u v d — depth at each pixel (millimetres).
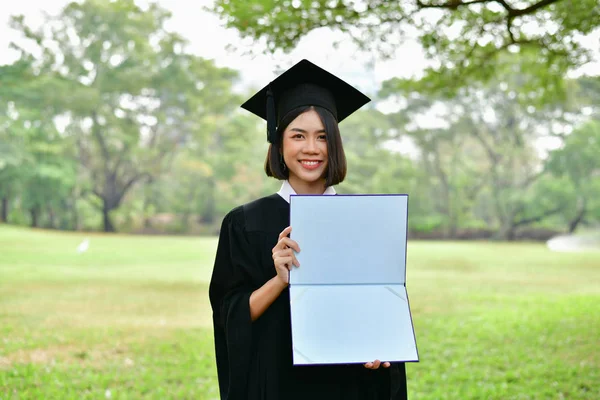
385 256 2207
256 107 2682
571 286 15453
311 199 2199
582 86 39438
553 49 7023
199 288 15422
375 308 2166
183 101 40781
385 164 42219
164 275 18406
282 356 2297
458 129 43281
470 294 13594
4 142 35594
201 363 7008
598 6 6168
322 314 2145
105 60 38969
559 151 40000
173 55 39562
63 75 38812
